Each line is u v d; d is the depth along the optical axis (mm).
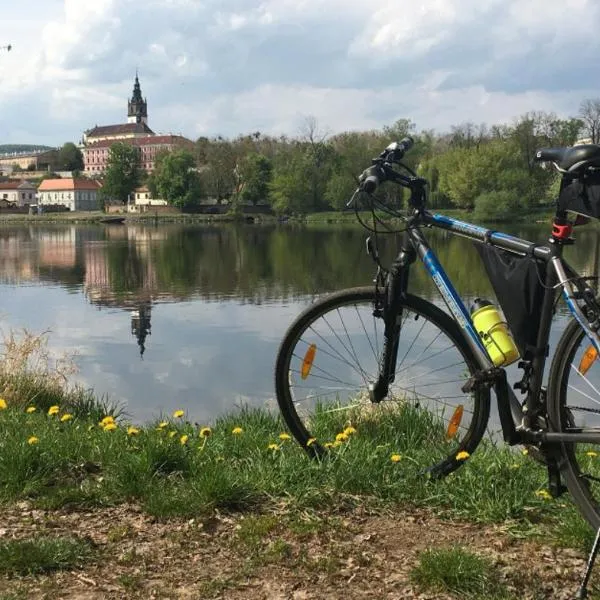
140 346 13945
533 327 2551
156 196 119750
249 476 3053
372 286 3006
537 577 2348
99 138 188750
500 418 2682
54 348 13570
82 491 2969
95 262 37562
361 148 89625
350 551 2512
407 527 2703
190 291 24688
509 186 62500
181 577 2355
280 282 27734
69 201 142250
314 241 55281
